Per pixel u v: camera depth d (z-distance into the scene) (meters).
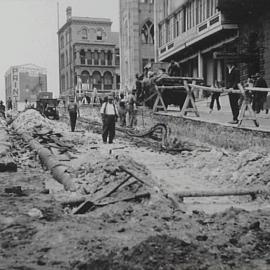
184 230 6.95
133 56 66.94
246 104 16.23
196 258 5.78
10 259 5.46
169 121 23.34
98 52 89.38
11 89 118.25
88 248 5.85
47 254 5.66
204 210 9.15
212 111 26.92
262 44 31.70
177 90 26.73
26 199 8.55
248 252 6.15
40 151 16.19
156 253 5.76
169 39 51.84
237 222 7.39
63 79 101.06
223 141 17.25
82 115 45.72
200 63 43.56
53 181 11.99
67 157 15.59
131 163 11.56
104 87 90.00
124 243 6.10
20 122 32.78
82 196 9.59
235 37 35.81
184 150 18.31
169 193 9.16
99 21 92.25
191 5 44.25
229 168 12.59
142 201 8.91
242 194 10.04
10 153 16.06
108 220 7.51
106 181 10.21
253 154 12.69
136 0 66.88
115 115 21.27
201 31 38.81
